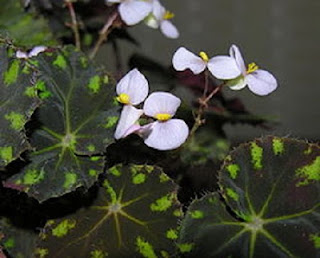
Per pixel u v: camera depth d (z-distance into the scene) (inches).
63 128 16.9
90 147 16.7
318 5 37.2
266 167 16.5
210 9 37.3
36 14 19.5
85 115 16.9
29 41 19.0
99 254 16.4
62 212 16.6
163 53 36.7
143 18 18.7
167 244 16.3
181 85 20.3
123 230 16.5
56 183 16.3
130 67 21.0
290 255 16.2
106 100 17.0
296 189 16.4
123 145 17.4
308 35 37.9
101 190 16.7
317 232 16.2
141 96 16.5
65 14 21.1
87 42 21.2
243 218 16.3
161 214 16.5
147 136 16.4
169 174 18.8
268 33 37.6
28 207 17.1
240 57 17.2
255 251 16.2
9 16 19.5
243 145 16.6
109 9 20.3
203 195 16.7
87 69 17.1
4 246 17.0
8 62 16.3
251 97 35.9
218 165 20.2
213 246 16.2
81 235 16.5
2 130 16.0
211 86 20.0
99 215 16.6
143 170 16.8
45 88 16.9
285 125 37.9
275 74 38.2
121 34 21.0
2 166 15.9
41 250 16.4
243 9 37.3
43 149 16.6
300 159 16.5
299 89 38.4
